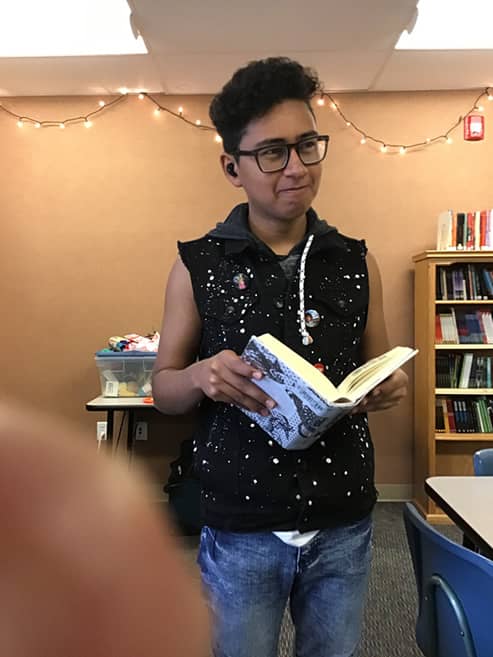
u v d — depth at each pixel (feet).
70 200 10.89
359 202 10.93
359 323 3.09
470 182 10.86
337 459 2.87
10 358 11.02
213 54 9.10
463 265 10.32
